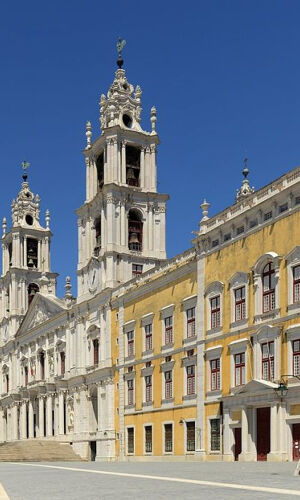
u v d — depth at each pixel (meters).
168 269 58.19
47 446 76.00
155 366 58.62
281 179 43.88
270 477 24.53
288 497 16.53
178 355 54.97
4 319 102.31
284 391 36.41
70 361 79.06
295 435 40.28
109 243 70.19
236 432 46.38
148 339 60.78
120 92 74.88
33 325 92.94
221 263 49.38
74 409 76.62
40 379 89.12
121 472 33.25
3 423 100.69
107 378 67.81
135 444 61.31
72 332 79.19
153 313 59.69
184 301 54.38
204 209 52.53
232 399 46.19
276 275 43.09
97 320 71.94
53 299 86.12
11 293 100.38
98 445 68.81
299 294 41.44
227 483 22.00
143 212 73.12
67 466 45.50
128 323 64.31
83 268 75.31
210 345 49.94
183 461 51.09
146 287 61.34
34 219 102.62
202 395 50.38
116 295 68.12
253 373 44.47
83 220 76.12
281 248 42.97
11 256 103.19
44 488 22.47
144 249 72.38
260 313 44.56
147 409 59.56
